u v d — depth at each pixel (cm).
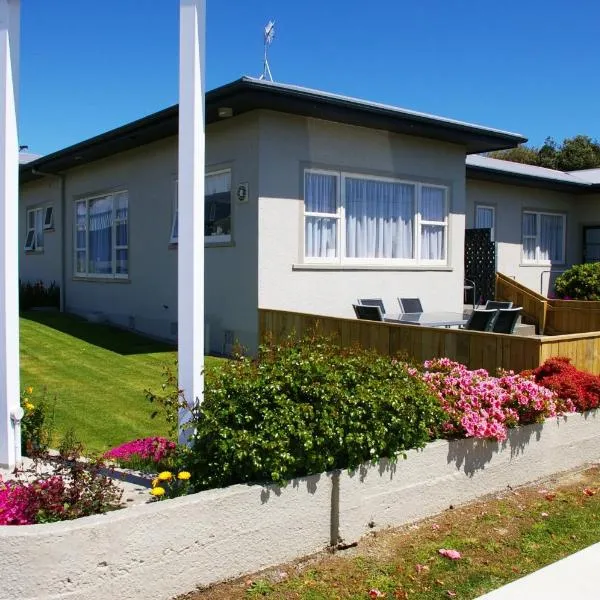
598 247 1880
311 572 365
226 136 1068
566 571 373
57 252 1711
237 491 354
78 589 302
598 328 1316
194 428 409
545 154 4288
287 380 402
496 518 448
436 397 473
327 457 388
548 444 537
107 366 941
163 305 1250
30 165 1617
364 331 845
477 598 343
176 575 330
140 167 1319
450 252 1281
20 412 497
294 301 1056
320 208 1096
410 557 387
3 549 293
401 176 1192
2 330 491
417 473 438
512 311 917
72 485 353
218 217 1105
